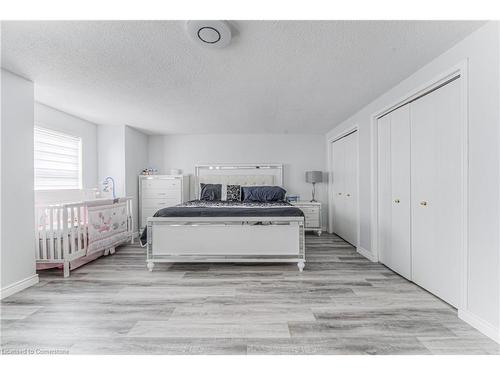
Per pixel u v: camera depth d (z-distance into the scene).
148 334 1.83
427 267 2.54
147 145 5.81
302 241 3.25
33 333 1.84
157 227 3.30
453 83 2.19
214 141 5.79
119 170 4.89
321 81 2.84
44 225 3.05
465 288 1.97
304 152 5.80
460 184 2.08
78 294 2.51
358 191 4.00
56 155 3.95
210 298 2.41
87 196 4.39
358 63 2.41
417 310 2.16
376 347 1.68
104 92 3.16
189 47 2.13
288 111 4.00
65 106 3.72
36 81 2.80
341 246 4.43
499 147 1.71
